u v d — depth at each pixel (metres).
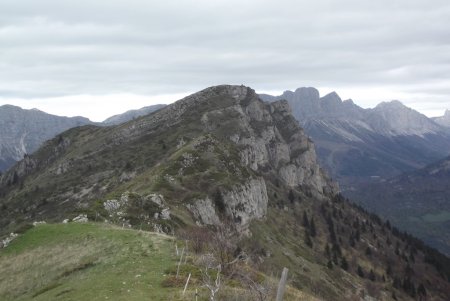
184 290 34.91
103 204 89.44
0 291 48.75
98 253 51.94
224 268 41.75
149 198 99.25
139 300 33.69
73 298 37.03
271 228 170.62
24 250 62.06
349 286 169.50
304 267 152.50
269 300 35.06
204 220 114.12
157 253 48.34
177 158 146.62
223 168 152.25
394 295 192.50
